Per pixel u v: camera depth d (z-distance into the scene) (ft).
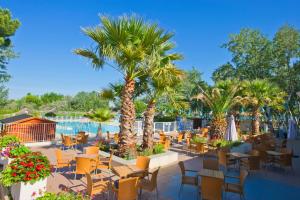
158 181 24.20
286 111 92.79
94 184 18.19
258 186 24.07
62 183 22.17
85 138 41.70
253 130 62.59
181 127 83.20
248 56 99.25
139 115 69.72
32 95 159.63
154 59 28.12
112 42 27.25
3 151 24.53
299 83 89.76
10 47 96.78
